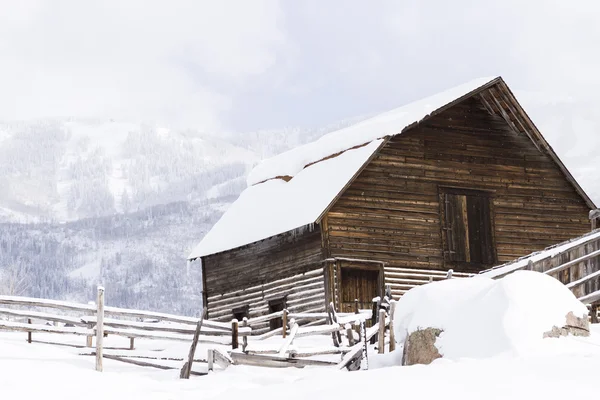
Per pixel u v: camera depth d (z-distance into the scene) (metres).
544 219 38.84
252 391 13.78
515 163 38.81
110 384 17.11
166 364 22.30
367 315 24.39
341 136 38.81
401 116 36.75
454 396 11.44
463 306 16.92
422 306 17.61
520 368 13.23
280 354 21.62
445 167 37.50
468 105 38.59
